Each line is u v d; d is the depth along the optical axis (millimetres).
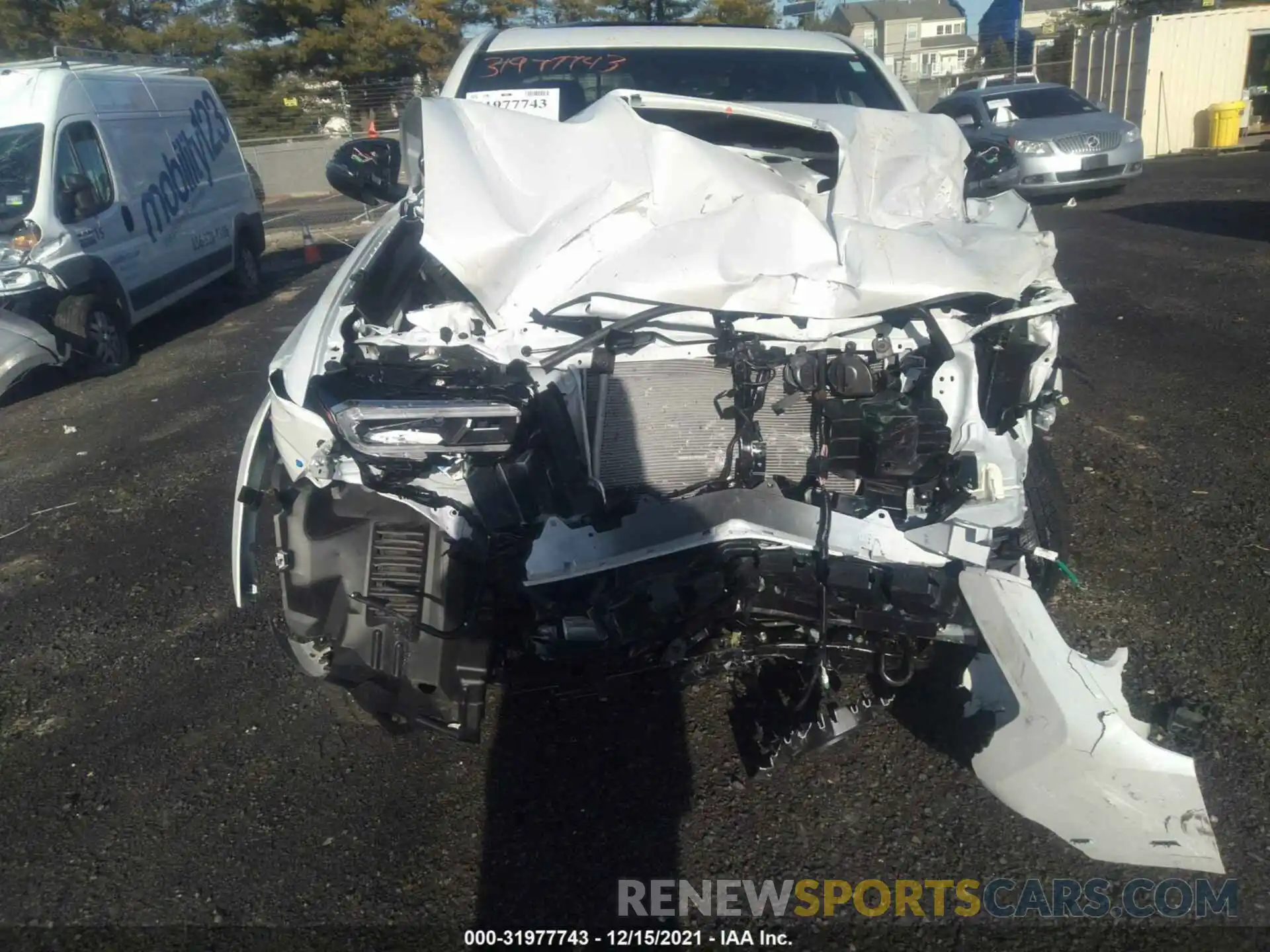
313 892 2570
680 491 2791
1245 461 4688
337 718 3256
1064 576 3531
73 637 3818
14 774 3061
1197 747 2871
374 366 2604
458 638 2545
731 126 3631
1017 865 2576
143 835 2785
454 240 2811
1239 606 3549
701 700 3221
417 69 29688
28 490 5418
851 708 2871
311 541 2629
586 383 2717
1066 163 12789
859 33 59688
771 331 2688
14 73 8242
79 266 7758
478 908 2508
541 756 3025
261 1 28938
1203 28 18938
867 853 2631
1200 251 9219
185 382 7469
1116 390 5738
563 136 3041
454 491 2576
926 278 2631
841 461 2729
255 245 11219
